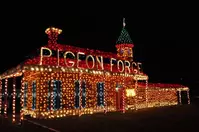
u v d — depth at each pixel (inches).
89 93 665.6
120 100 754.8
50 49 573.6
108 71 672.4
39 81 571.5
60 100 599.5
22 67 489.4
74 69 581.0
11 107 929.5
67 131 370.9
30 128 415.2
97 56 672.4
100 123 456.4
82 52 631.8
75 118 542.0
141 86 873.5
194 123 449.1
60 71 553.3
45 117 561.3
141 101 862.5
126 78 794.8
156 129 383.2
